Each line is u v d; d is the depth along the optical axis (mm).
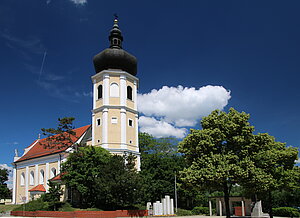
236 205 64938
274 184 30031
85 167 42500
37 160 67312
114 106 52438
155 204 45062
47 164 63750
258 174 28188
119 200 40812
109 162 42375
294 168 33094
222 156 29469
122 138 51719
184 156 32531
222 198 48750
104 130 51375
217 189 32156
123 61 54594
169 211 46781
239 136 29984
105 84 53281
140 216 42250
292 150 31828
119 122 52250
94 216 39125
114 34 56531
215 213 52000
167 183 53250
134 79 56562
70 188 48875
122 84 53781
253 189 29062
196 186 29734
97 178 41594
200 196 62344
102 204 44031
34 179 67188
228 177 28094
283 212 45656
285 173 31125
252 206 45312
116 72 53812
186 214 49875
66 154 58312
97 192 41656
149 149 74375
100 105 53406
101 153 45219
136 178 40906
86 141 56125
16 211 45812
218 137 30391
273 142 33000
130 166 42781
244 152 29656
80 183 42344
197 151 30703
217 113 32688
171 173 54281
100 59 54562
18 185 73375
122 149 50906
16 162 74938
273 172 30641
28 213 43031
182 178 30016
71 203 46125
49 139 49688
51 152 63719
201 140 30438
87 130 60938
